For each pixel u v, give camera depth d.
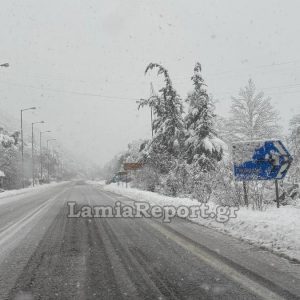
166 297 5.09
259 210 12.67
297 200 16.84
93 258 7.50
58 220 14.30
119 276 6.14
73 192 40.16
